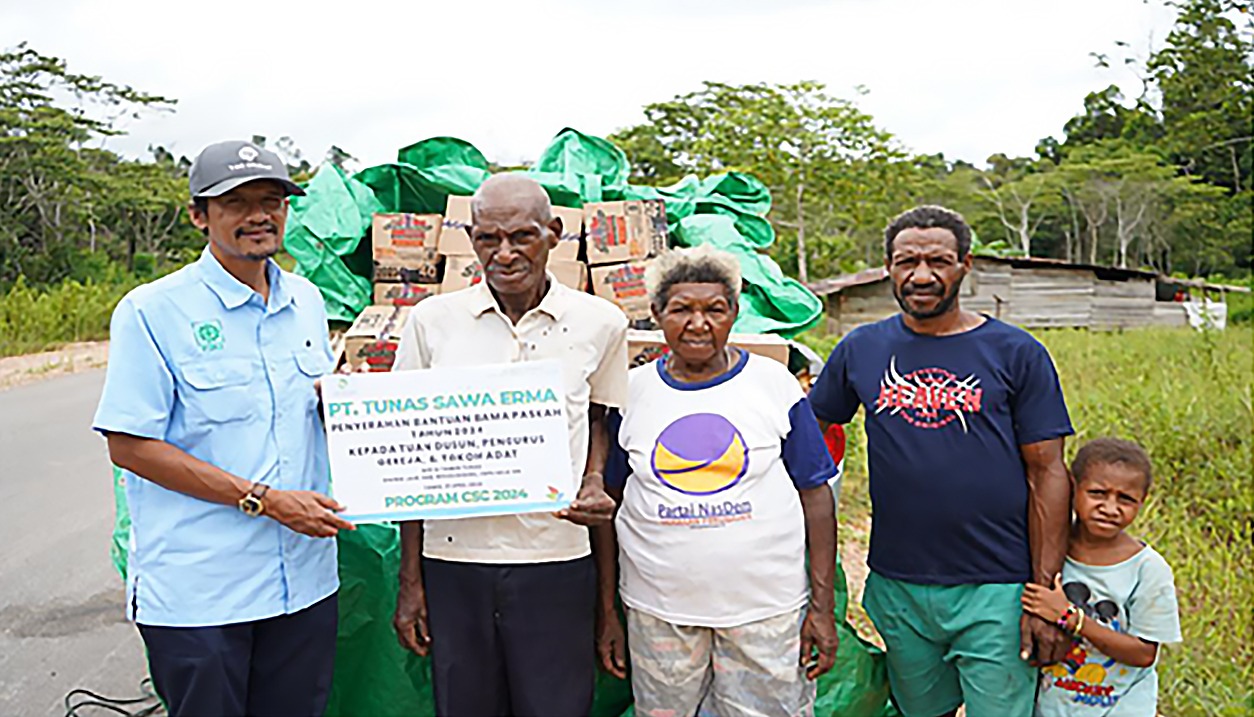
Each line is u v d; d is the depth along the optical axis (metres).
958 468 2.84
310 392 2.69
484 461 2.61
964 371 2.84
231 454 2.53
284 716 2.70
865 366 3.00
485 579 2.71
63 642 5.04
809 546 2.84
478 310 2.73
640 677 2.84
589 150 4.60
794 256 31.88
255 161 2.48
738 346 3.24
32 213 34.84
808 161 29.19
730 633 2.72
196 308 2.51
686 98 30.86
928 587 2.91
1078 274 24.16
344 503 2.61
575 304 2.75
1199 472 6.63
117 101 36.81
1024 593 2.83
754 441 2.71
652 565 2.74
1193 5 38.81
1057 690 2.88
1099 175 44.34
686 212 4.40
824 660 2.84
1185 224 44.00
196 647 2.50
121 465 2.46
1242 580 4.76
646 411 2.79
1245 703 3.78
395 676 3.15
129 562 2.61
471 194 4.09
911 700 3.12
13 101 33.47
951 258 2.79
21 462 9.16
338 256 3.95
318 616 2.71
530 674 2.74
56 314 22.58
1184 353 13.37
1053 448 2.80
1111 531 2.79
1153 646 2.76
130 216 39.34
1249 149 43.12
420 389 2.59
